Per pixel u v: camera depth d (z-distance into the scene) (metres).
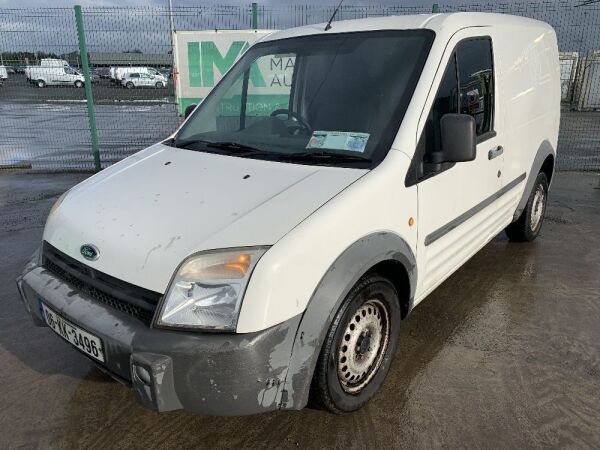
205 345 2.02
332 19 3.56
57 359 3.26
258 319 2.05
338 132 2.89
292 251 2.11
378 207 2.51
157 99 10.07
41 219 6.26
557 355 3.27
